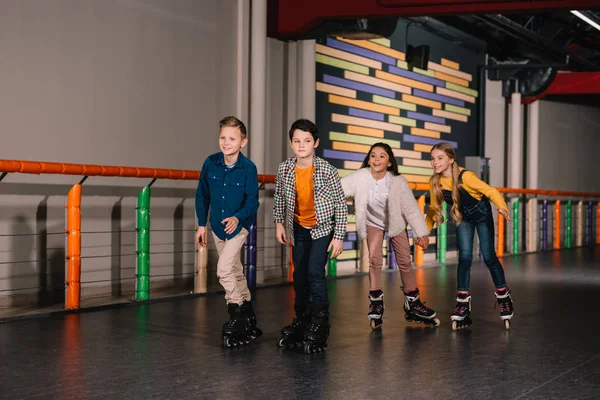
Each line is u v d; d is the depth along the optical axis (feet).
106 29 24.13
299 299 16.19
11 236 21.21
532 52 47.26
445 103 44.21
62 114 22.67
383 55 38.42
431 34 42.75
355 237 36.52
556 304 23.15
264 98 29.76
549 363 14.49
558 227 51.80
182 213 27.27
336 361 14.53
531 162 52.80
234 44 29.68
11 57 21.22
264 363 14.32
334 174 15.58
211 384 12.64
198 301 23.02
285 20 30.66
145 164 25.63
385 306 22.21
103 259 24.07
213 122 28.66
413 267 36.52
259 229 29.81
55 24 22.47
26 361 14.37
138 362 14.33
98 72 23.85
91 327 18.20
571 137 60.03
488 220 18.58
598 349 15.92
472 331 18.12
